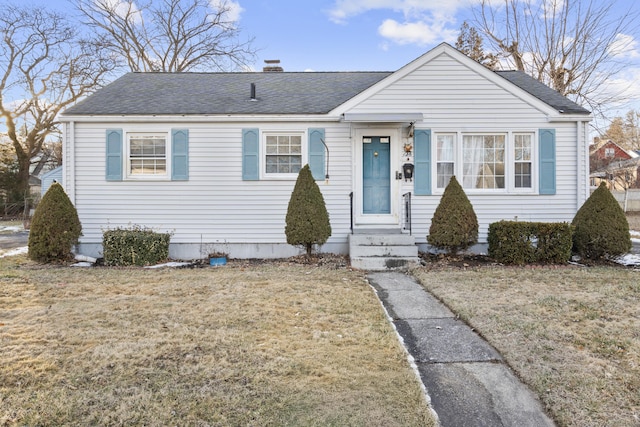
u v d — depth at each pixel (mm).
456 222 8094
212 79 11680
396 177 9430
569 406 2783
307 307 5102
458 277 6809
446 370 3408
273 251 9484
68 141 9234
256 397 2881
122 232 8617
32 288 6062
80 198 9312
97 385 3023
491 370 3402
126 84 11086
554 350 3709
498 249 8070
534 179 9273
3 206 24516
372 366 3422
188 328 4281
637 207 23906
